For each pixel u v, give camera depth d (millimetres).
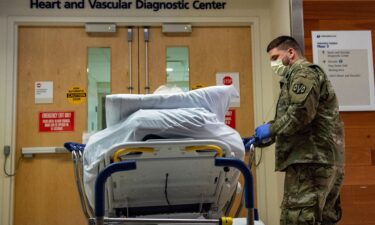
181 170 1738
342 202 2855
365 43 2992
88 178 1719
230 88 1846
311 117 1860
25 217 3324
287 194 1957
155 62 3545
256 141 2037
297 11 2965
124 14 3506
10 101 3342
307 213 1851
